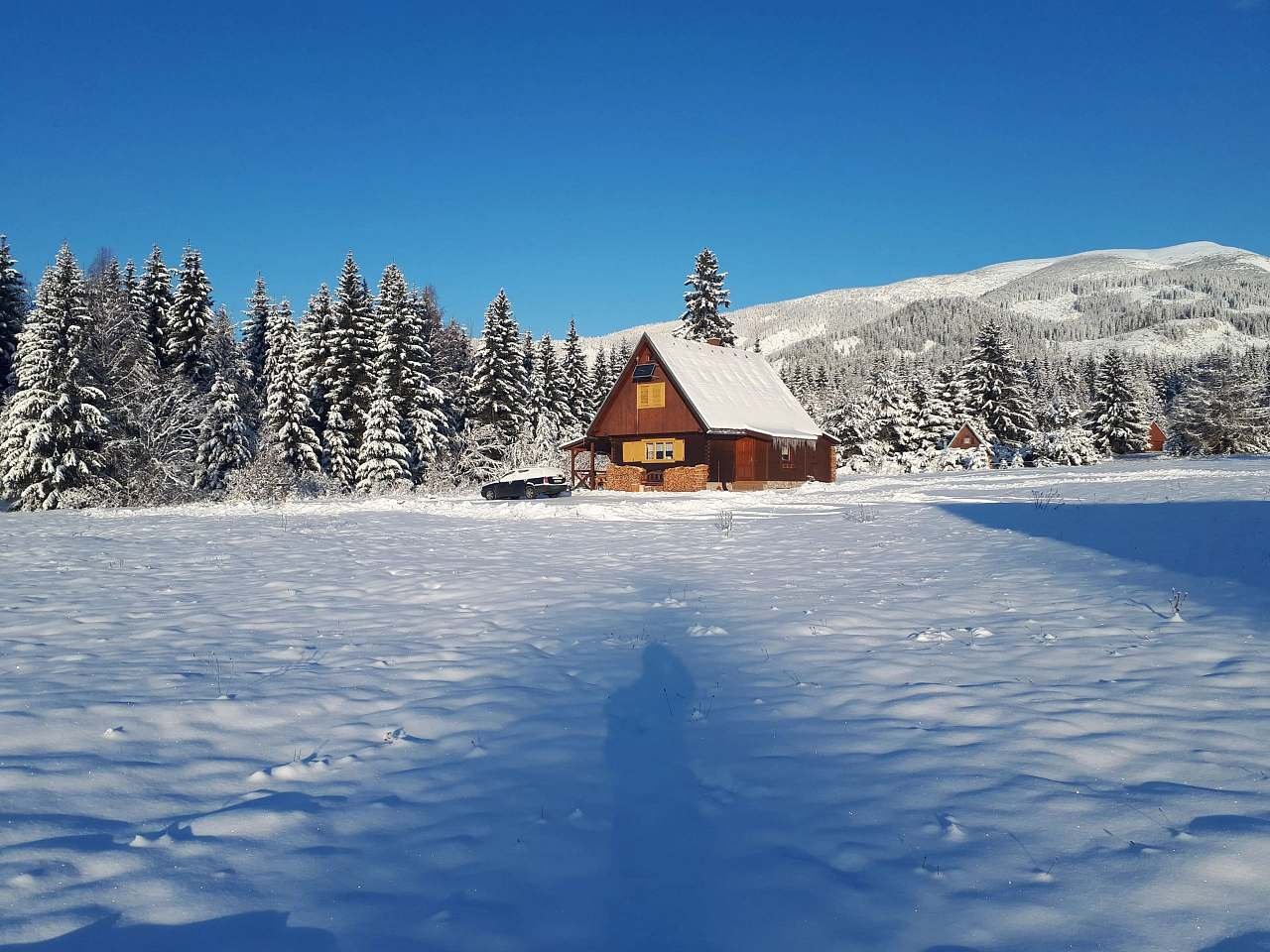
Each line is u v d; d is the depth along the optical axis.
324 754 5.57
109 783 5.00
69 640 8.95
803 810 4.59
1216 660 7.16
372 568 14.49
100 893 3.73
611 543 18.36
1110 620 8.88
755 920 3.53
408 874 3.97
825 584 12.06
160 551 17.25
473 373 56.44
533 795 4.86
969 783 4.84
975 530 18.17
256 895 3.75
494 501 33.84
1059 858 3.94
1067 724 5.77
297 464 47.53
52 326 35.03
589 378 76.94
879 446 77.75
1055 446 65.44
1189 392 60.88
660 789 4.93
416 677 7.39
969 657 7.66
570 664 7.81
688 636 8.87
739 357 50.88
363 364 50.31
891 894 3.69
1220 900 3.52
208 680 7.27
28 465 33.66
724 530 20.86
